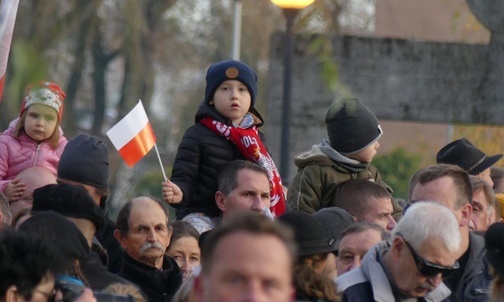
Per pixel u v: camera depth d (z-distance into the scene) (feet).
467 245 52.29
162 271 52.16
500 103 98.17
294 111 94.02
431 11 166.91
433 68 97.91
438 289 47.65
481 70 98.22
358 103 62.59
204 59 163.94
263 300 28.07
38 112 60.08
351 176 62.39
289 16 89.10
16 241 37.32
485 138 134.41
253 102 60.85
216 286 28.22
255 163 59.16
